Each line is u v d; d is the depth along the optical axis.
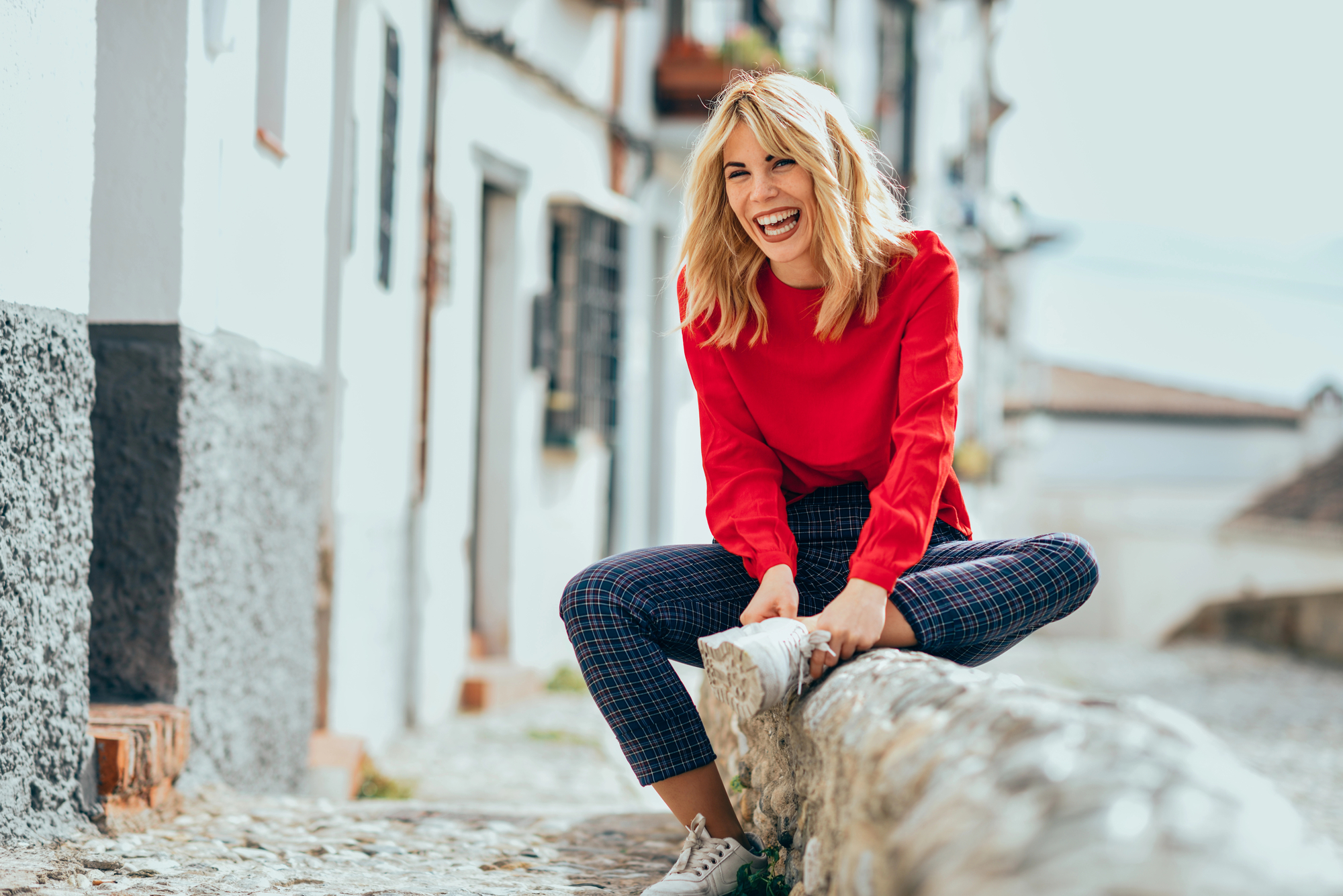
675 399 10.80
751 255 2.33
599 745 6.38
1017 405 25.25
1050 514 24.34
